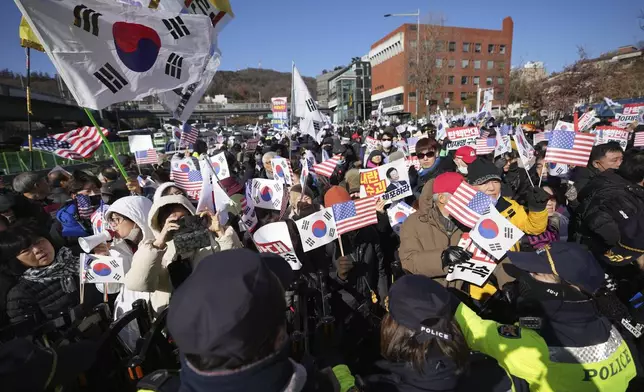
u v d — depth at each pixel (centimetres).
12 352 146
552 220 354
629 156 331
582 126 739
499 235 259
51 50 266
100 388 199
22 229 257
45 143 834
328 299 265
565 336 178
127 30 297
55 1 263
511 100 4703
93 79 285
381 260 345
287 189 397
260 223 395
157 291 252
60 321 208
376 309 317
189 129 1045
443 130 1106
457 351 147
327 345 254
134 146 873
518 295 224
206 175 274
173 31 322
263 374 94
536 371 170
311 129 639
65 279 265
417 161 670
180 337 92
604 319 190
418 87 4622
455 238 290
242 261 102
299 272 282
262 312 94
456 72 7050
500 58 7225
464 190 275
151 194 603
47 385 152
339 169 868
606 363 177
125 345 235
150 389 131
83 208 454
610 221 296
